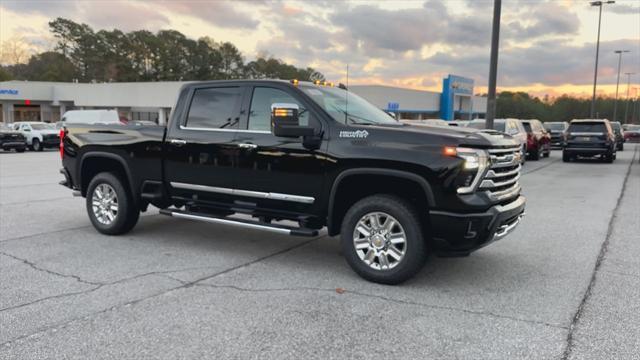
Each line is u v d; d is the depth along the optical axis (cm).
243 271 539
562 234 720
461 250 468
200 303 442
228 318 409
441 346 362
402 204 479
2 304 436
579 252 621
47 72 9350
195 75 10581
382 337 376
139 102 5169
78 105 5559
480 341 370
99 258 585
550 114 11175
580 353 351
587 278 519
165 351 351
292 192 538
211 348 356
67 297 454
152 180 649
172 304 439
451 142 459
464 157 455
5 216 830
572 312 426
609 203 991
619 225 780
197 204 620
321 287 488
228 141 578
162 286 486
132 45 9994
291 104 516
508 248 642
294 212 547
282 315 416
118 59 9962
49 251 613
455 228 456
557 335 380
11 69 9525
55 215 840
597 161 2172
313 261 582
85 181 729
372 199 494
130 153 661
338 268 554
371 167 489
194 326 393
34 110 5700
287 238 697
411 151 471
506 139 512
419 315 419
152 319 406
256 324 398
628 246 649
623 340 371
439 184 458
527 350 356
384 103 4634
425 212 484
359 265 505
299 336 377
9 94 5312
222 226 772
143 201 678
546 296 465
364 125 517
